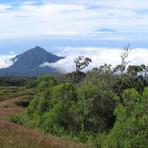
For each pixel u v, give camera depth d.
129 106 43.44
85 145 42.56
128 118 41.09
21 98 94.06
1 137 30.50
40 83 67.25
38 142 31.53
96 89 59.47
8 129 34.53
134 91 46.38
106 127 58.16
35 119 59.56
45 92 64.50
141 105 43.12
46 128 55.91
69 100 60.12
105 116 58.53
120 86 86.56
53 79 70.75
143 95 45.16
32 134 35.03
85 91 59.09
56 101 61.41
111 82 86.69
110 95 59.53
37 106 63.03
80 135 53.25
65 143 36.69
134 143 39.91
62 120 57.16
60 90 61.47
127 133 40.50
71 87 61.75
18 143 29.52
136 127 40.31
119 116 42.06
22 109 74.31
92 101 58.09
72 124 57.59
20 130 35.47
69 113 57.56
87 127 57.81
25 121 60.09
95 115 58.03
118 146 40.75
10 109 72.44
